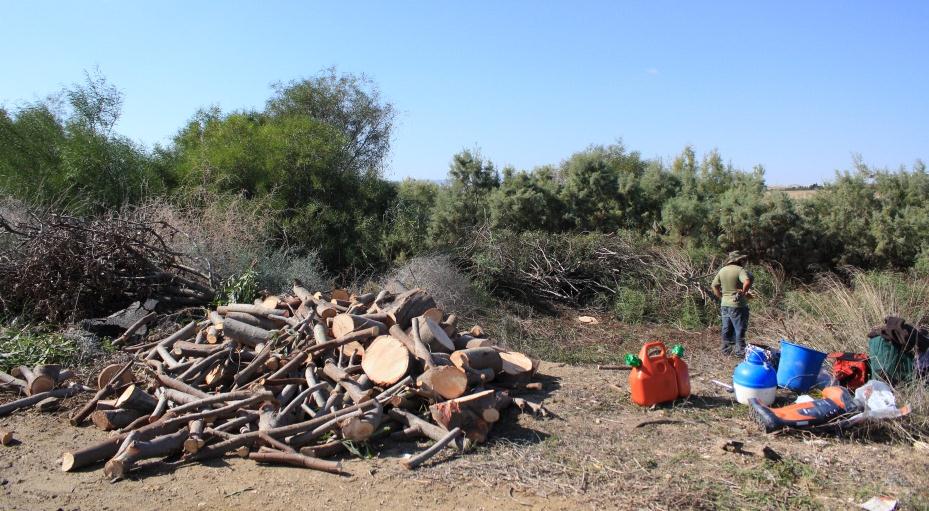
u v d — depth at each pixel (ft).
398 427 19.08
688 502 14.75
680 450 17.93
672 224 49.83
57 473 16.33
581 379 25.54
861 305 29.14
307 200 49.34
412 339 22.12
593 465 16.89
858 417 18.89
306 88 64.03
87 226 32.24
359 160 63.82
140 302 30.96
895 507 14.51
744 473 16.28
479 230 46.47
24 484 15.64
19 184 45.21
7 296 30.25
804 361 22.91
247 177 49.47
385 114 66.64
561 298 42.78
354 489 15.44
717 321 38.06
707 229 48.91
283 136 50.34
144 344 26.40
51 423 19.88
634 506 14.65
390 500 14.90
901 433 18.81
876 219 45.83
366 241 48.11
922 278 40.65
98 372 23.61
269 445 17.28
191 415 18.01
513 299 42.24
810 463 16.98
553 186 54.60
